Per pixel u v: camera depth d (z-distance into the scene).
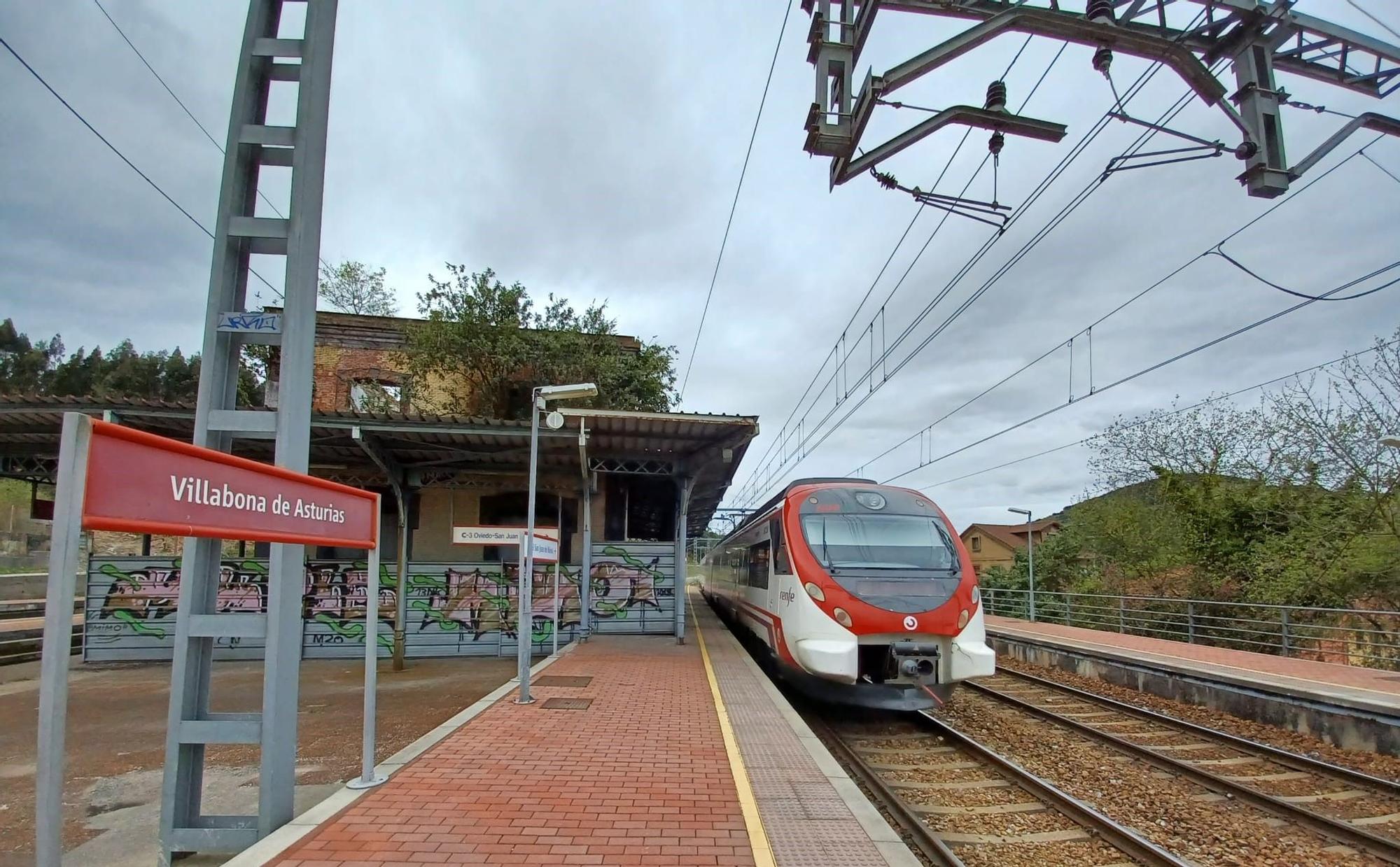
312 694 11.06
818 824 4.93
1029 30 6.36
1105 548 26.23
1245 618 16.52
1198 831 6.20
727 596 18.41
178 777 4.76
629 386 21.92
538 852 4.46
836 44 6.28
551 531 12.37
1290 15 6.38
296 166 5.23
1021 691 12.90
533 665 12.95
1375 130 7.15
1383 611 12.70
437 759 6.47
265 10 5.48
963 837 5.96
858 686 8.91
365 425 11.92
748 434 13.25
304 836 4.60
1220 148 6.75
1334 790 7.36
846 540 9.80
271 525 4.07
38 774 2.48
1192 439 21.25
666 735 7.32
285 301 5.11
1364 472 15.67
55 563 2.54
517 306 20.88
